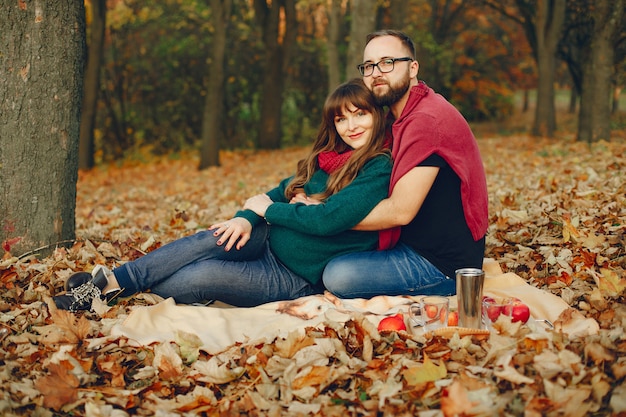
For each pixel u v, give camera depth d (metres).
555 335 2.66
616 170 7.38
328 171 3.62
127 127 19.62
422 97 3.38
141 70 19.42
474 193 3.33
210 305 3.55
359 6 9.80
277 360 2.67
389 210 3.24
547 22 16.59
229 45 20.02
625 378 2.35
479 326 2.87
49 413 2.39
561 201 5.45
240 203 8.31
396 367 2.57
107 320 3.15
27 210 4.22
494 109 27.67
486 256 4.34
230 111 20.64
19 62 4.13
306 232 3.40
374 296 3.42
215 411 2.43
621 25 12.76
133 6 18.50
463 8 22.94
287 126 21.94
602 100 12.74
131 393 2.52
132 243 4.85
